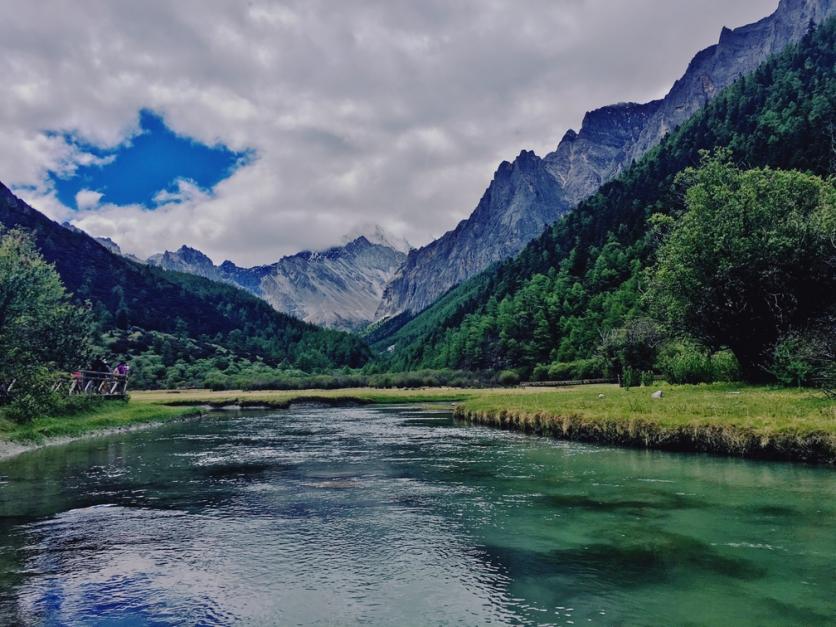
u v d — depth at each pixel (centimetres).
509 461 2547
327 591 1088
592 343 12488
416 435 3812
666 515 1541
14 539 1441
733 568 1143
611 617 947
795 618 921
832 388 3136
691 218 4578
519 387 10675
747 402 2922
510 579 1129
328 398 8356
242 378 14212
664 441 2642
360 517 1622
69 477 2328
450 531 1463
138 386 13038
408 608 1005
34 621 970
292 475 2331
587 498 1770
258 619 973
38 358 5019
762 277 4097
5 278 5772
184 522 1591
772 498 1658
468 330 17550
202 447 3322
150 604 1038
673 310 4678
